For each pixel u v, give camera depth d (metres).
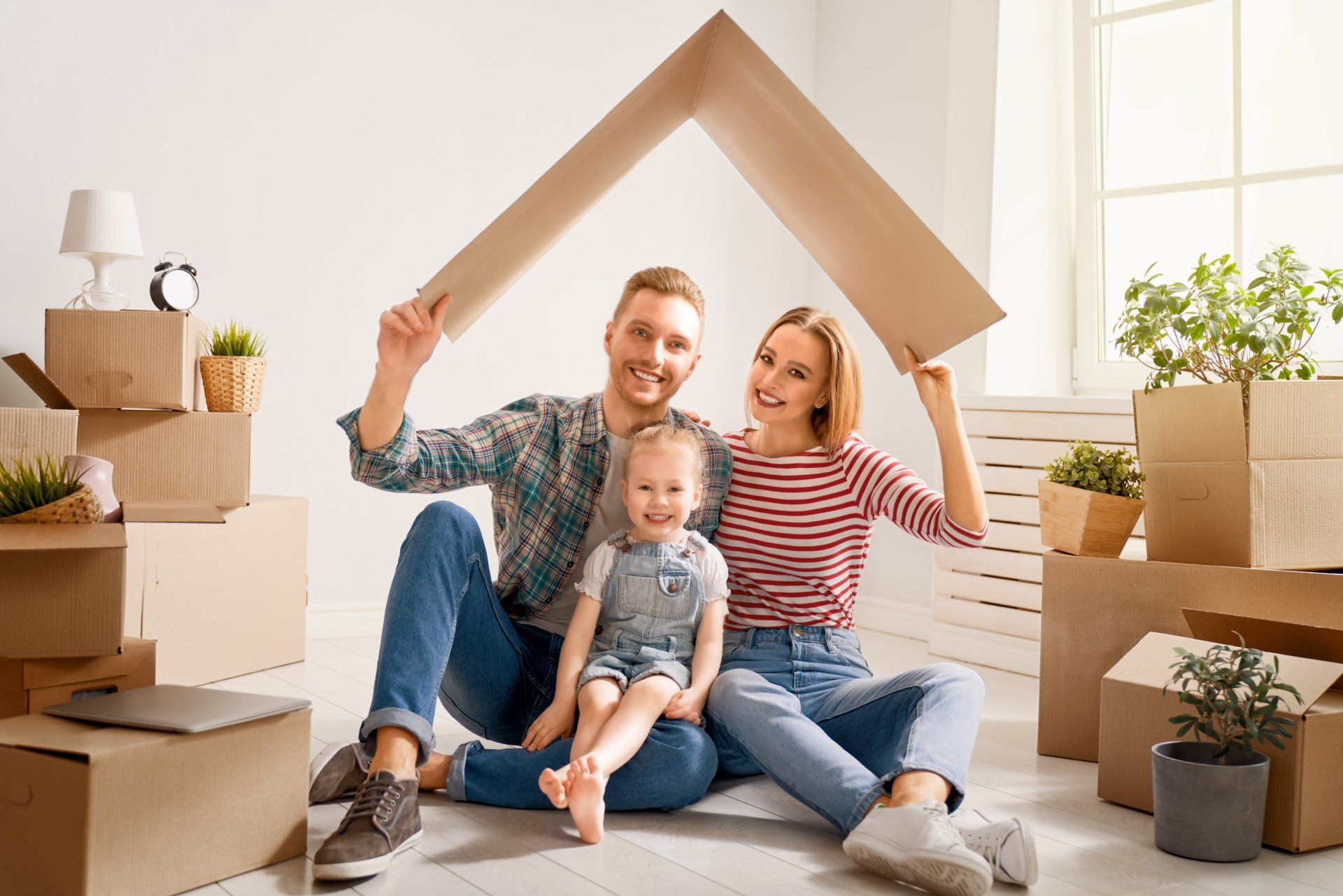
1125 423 2.74
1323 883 1.45
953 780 1.46
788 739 1.55
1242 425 1.90
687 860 1.46
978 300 1.48
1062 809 1.75
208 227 2.81
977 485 1.63
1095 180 3.14
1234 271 2.16
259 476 2.90
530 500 1.75
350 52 2.99
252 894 1.30
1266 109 2.78
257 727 1.37
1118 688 1.78
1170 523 2.02
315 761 1.65
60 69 2.62
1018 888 1.40
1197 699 1.58
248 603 2.54
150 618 2.30
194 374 2.46
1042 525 2.21
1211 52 2.88
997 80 3.08
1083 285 3.18
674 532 1.75
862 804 1.46
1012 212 3.11
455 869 1.40
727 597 1.75
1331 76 2.67
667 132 1.77
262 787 1.38
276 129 2.89
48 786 1.22
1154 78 2.99
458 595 1.60
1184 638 1.86
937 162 3.29
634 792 1.61
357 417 1.55
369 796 1.42
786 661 1.74
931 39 3.33
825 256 1.77
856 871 1.43
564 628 1.82
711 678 1.70
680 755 1.60
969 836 1.43
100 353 2.34
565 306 3.35
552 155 3.31
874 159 3.52
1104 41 3.10
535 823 1.59
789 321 1.82
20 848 1.24
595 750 1.52
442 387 3.15
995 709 2.48
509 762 1.64
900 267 1.57
